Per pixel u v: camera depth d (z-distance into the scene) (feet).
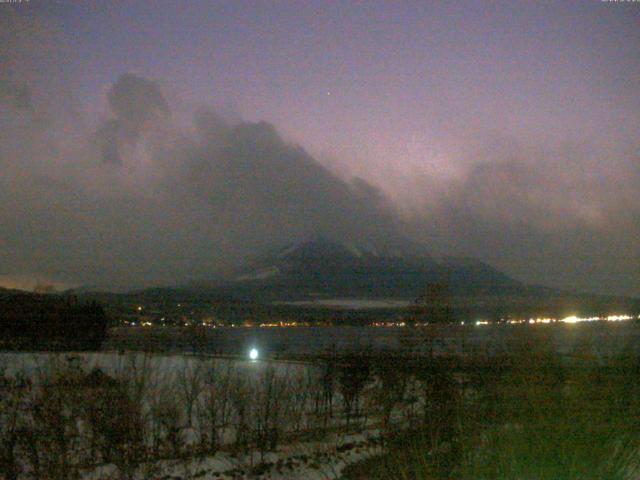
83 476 32.45
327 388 51.67
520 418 27.30
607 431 25.96
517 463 25.70
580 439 25.58
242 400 42.06
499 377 32.30
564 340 33.96
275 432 41.75
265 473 36.37
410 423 37.27
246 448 39.91
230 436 42.96
